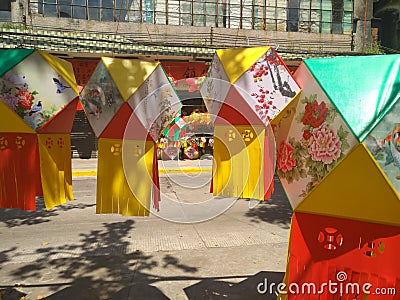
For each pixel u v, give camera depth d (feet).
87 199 24.97
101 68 6.49
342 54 44.24
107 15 45.96
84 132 45.27
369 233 5.89
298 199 6.73
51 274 12.52
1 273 12.60
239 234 17.04
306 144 6.64
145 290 11.32
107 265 13.30
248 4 50.19
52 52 37.47
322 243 6.40
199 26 48.39
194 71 42.73
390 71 6.04
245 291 11.27
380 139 5.68
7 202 6.74
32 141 6.55
